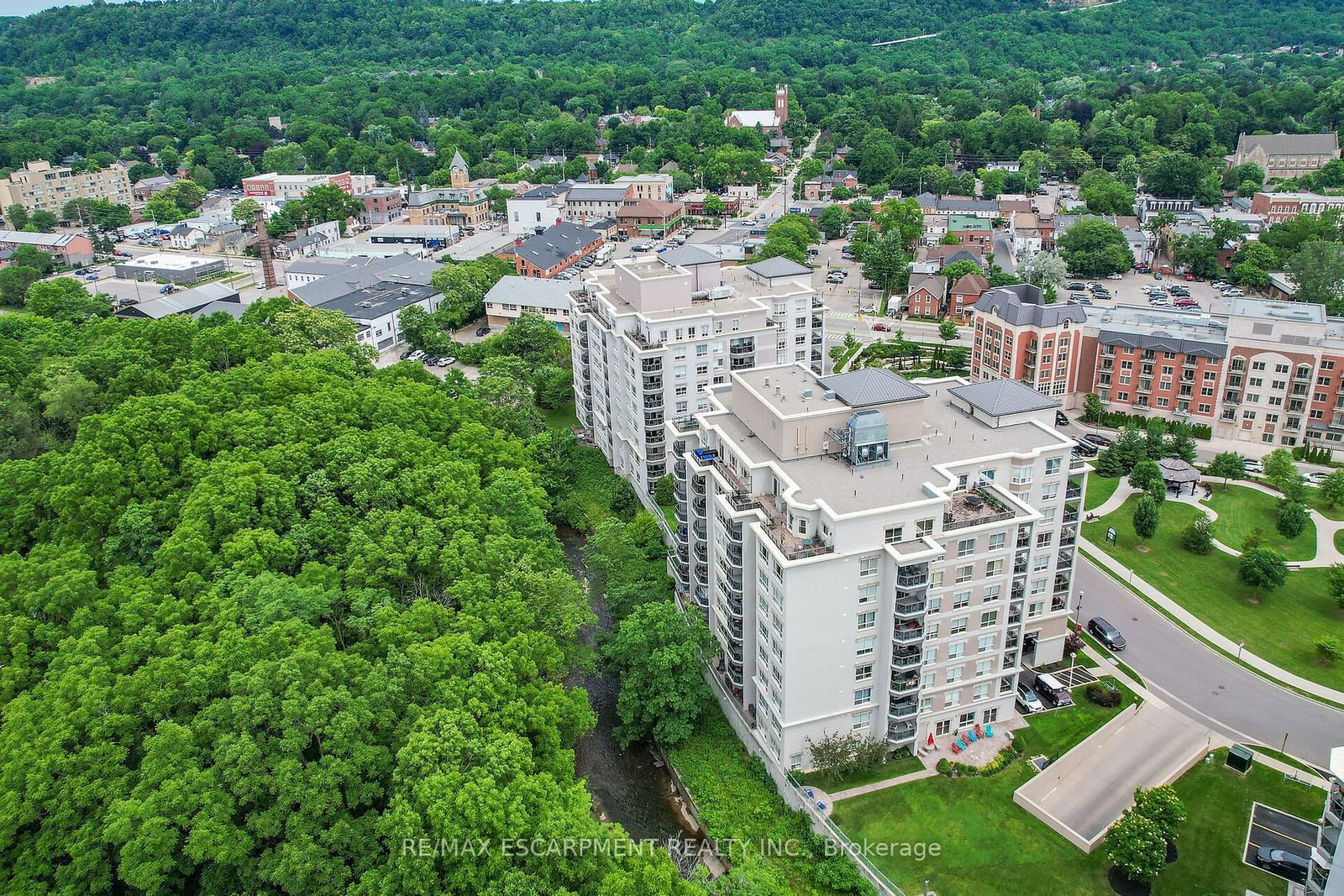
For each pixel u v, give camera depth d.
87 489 121.00
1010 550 98.12
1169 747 102.75
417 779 81.94
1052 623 115.25
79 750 83.31
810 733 100.19
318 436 137.00
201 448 133.00
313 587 104.44
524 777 83.62
